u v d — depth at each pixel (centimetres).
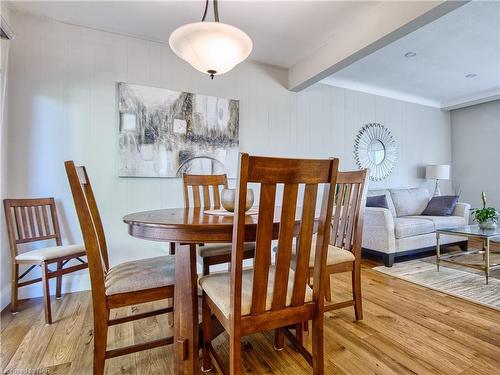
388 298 228
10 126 228
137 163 270
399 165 463
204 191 235
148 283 133
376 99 436
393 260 322
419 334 173
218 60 161
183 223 122
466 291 241
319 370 118
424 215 416
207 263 192
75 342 164
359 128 418
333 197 112
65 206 246
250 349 159
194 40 152
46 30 241
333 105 394
